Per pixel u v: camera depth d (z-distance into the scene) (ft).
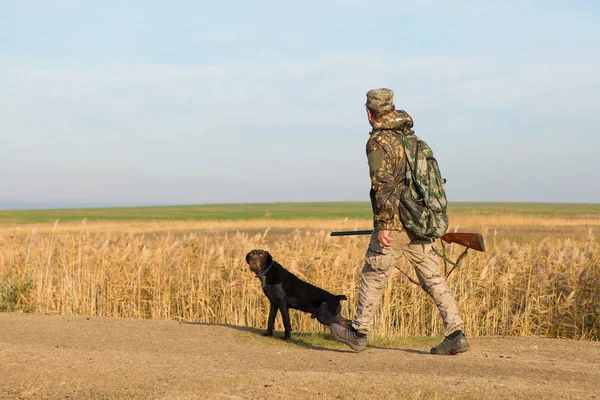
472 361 19.72
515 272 32.78
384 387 15.62
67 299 35.17
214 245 38.81
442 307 19.99
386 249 19.16
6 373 17.70
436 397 14.82
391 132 18.84
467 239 20.02
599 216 190.29
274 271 25.45
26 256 38.24
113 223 142.10
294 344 23.95
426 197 18.51
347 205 383.24
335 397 15.19
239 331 26.35
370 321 20.35
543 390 15.48
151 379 17.06
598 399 14.85
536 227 117.08
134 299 35.94
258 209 296.30
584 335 29.60
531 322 30.71
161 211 263.90
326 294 25.72
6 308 34.96
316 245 37.65
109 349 22.20
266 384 15.99
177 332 25.84
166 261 38.17
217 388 15.76
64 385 16.81
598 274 32.58
